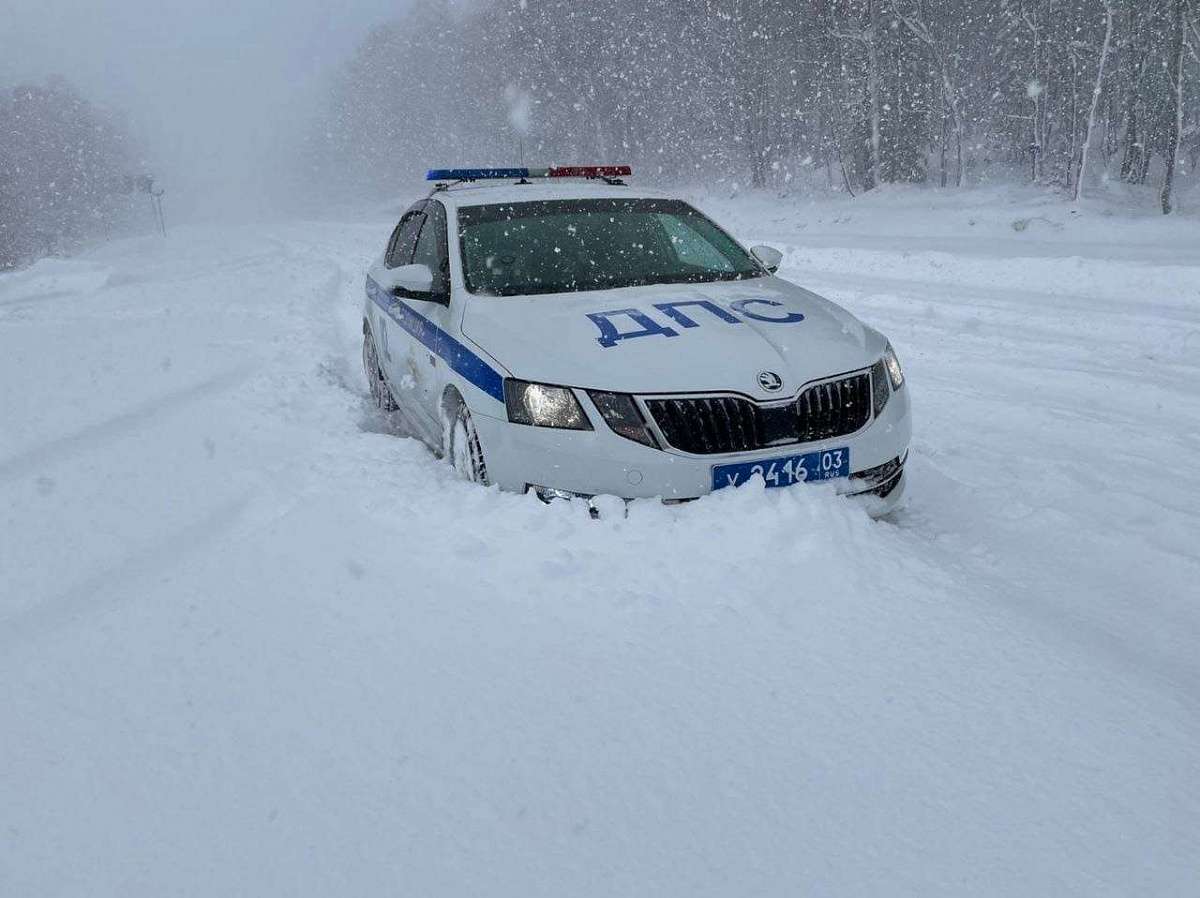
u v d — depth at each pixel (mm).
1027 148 34688
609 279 3846
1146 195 29438
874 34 35812
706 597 2514
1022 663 2184
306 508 3371
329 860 1613
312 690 2189
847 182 37812
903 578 2613
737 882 1525
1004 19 35531
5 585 3037
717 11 44719
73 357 7465
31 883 1607
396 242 5477
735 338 3146
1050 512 3332
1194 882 1485
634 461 2850
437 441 4016
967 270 11398
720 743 1914
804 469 2967
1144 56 31578
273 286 12680
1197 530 3252
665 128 52406
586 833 1657
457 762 1880
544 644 2332
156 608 2703
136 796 1841
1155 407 5270
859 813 1688
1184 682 2195
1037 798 1710
